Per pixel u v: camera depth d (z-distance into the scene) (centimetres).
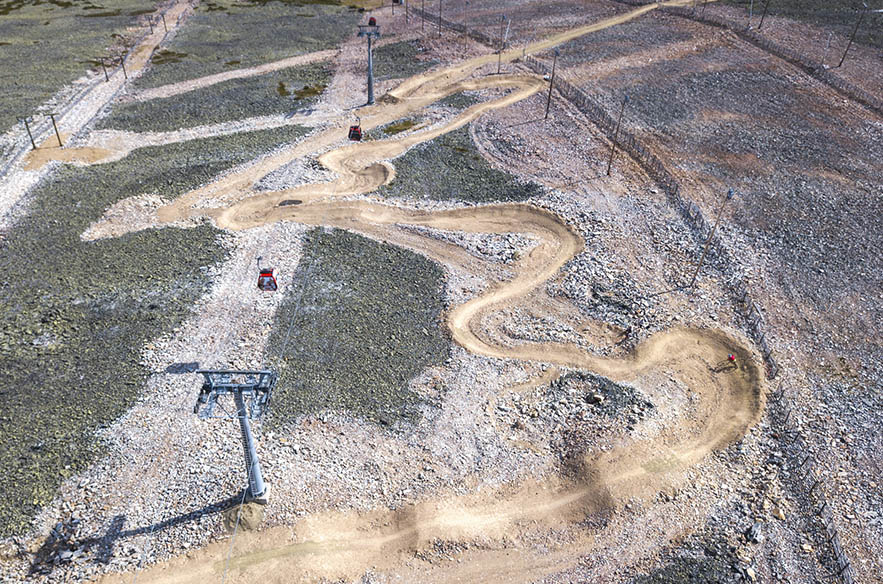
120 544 3112
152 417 3738
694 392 4066
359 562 3106
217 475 3416
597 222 5666
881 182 6147
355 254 5281
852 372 4178
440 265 5203
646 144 6856
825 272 5044
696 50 9244
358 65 9200
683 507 3347
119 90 8344
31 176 6272
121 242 5341
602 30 10200
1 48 9475
